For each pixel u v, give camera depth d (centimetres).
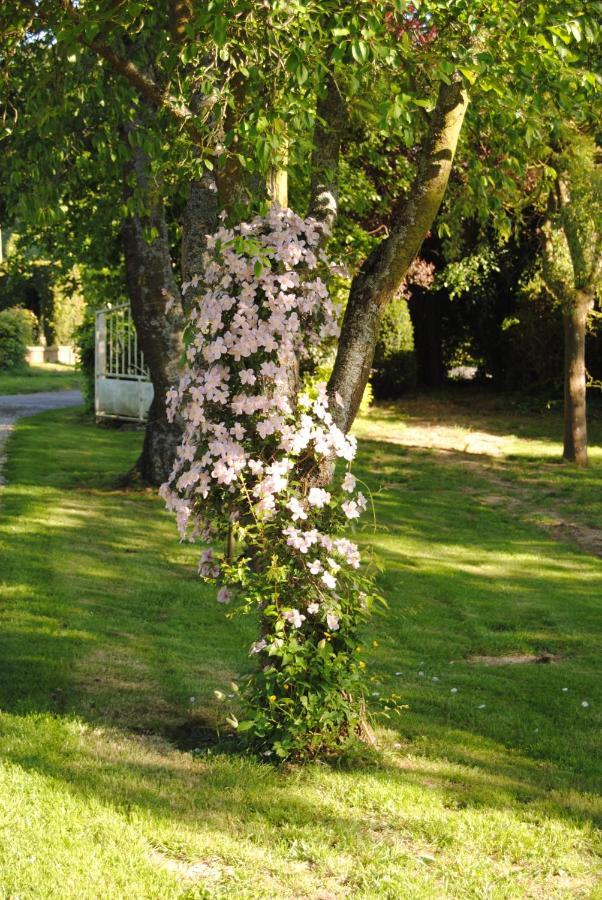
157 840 385
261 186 512
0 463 1398
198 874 364
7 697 533
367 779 460
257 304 469
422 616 811
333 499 481
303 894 354
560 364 2194
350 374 500
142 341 1205
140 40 823
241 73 552
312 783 454
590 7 593
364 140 1276
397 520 1202
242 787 440
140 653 635
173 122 730
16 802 402
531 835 416
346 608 485
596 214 1431
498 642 748
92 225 1288
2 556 861
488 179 697
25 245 1553
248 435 473
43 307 4491
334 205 538
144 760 462
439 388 2495
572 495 1390
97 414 1925
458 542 1111
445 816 428
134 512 1115
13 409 2262
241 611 472
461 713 581
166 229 1184
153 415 1231
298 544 455
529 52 567
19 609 706
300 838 398
